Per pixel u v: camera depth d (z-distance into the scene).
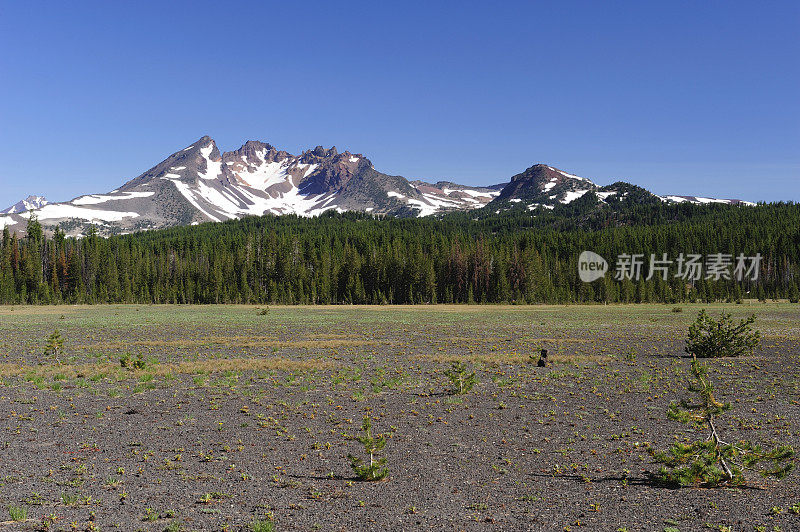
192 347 46.59
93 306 130.38
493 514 11.71
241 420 21.23
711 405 13.73
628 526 10.89
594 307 120.56
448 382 29.64
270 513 11.88
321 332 61.41
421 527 11.06
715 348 38.97
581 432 18.97
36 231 178.25
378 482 14.05
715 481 13.37
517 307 123.81
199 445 17.75
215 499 12.85
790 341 47.44
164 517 11.73
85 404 24.12
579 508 11.97
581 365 35.28
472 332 61.12
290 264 164.38
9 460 16.06
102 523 11.40
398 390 27.44
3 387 28.05
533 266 149.12
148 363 36.38
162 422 20.92
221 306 132.75
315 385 28.72
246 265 167.00
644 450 16.62
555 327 67.19
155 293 152.25
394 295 153.88
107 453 16.84
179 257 187.38
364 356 40.34
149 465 15.64
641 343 48.59
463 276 158.50
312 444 17.83
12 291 137.12
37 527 11.20
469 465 15.40
